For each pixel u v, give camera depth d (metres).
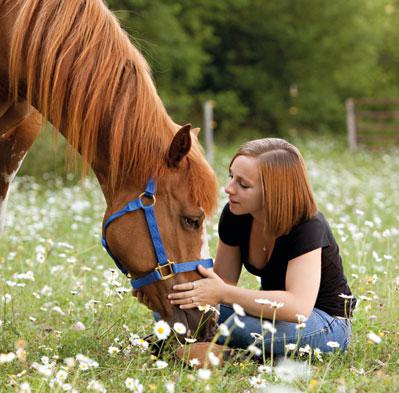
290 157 3.81
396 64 30.95
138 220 3.63
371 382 3.36
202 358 3.60
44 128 3.90
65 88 3.71
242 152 3.85
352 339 4.23
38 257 5.22
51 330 4.64
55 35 3.75
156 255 3.62
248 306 3.66
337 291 4.01
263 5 25.64
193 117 24.70
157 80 22.31
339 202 11.04
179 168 3.61
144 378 3.48
